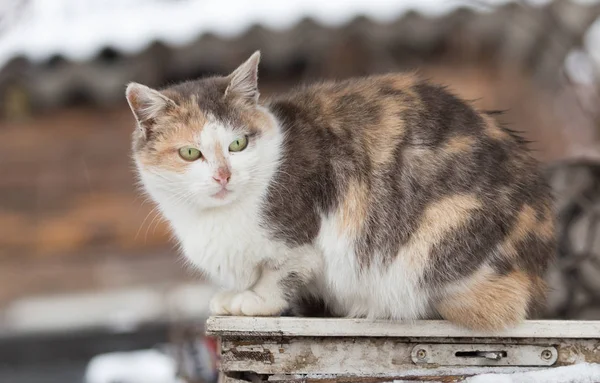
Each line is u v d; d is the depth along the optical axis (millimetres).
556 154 8281
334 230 3754
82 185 8875
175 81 8586
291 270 3797
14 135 8828
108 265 8836
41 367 8617
